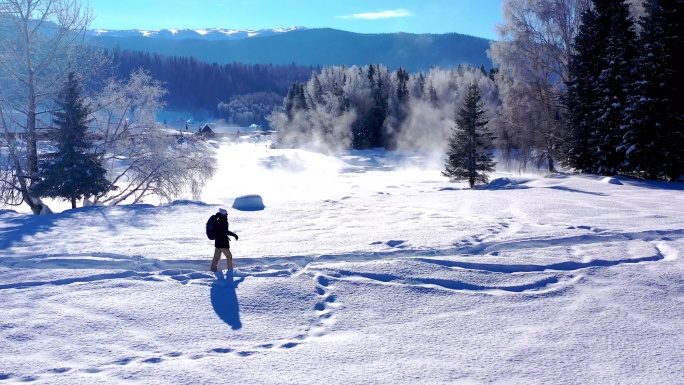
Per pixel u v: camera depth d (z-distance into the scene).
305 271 10.81
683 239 13.86
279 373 6.35
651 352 6.82
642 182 30.22
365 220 18.31
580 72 37.97
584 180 31.38
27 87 28.42
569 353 6.84
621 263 11.43
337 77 121.56
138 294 9.49
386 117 100.44
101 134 29.39
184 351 7.07
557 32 44.94
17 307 8.79
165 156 29.12
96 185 25.75
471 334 7.61
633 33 36.34
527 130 42.62
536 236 14.48
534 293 9.53
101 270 11.18
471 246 13.50
